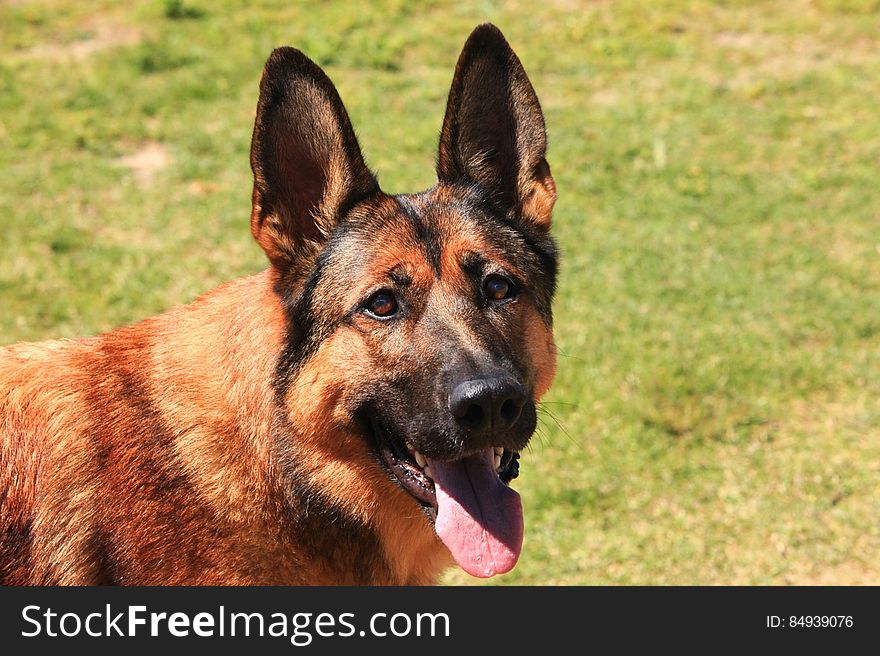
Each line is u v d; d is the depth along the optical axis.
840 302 8.67
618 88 13.23
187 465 3.82
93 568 3.84
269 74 3.80
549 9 15.43
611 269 9.06
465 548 3.80
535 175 4.33
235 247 8.97
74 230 8.95
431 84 12.84
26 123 10.94
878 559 6.00
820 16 15.58
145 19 13.94
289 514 3.92
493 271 3.98
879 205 10.59
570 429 6.93
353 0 15.19
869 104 12.91
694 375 7.52
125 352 4.03
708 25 15.22
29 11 13.83
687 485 6.54
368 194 4.08
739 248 9.61
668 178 10.92
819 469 6.67
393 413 3.84
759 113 12.62
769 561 5.95
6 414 3.82
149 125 11.30
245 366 3.90
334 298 3.90
